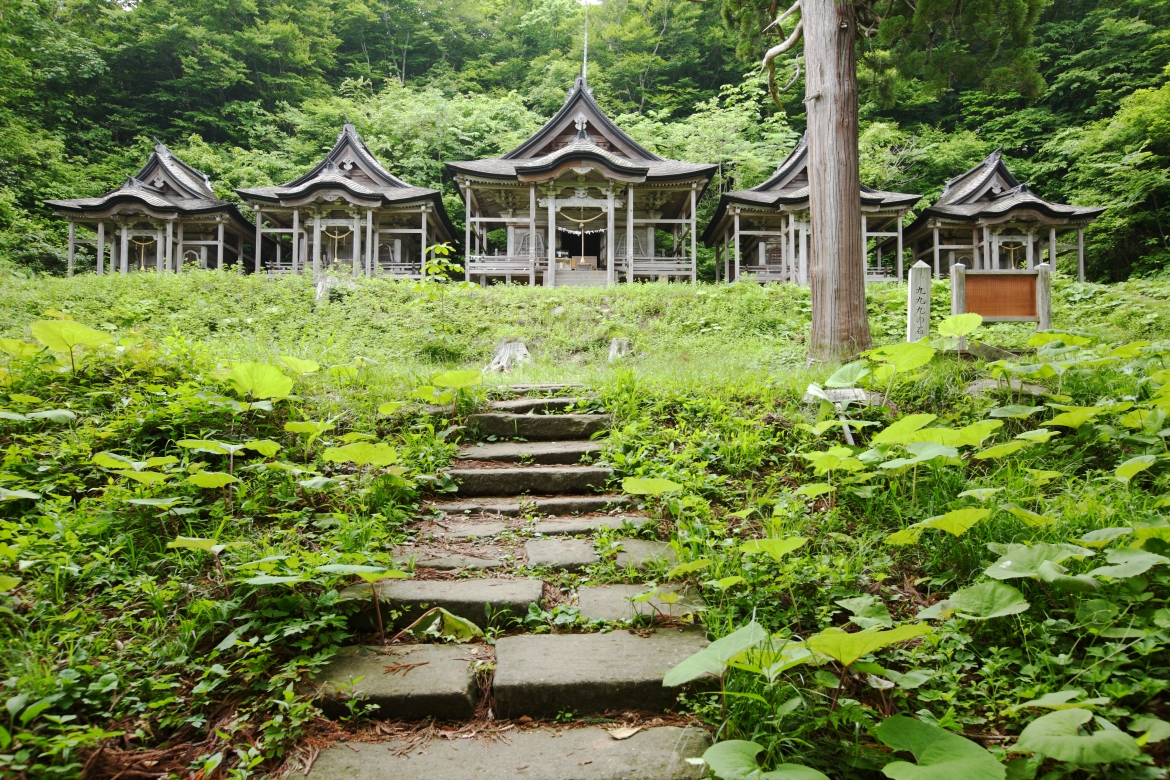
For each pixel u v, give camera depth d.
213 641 2.53
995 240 22.25
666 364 7.31
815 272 7.17
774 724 2.05
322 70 38.50
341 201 21.17
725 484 3.88
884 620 2.39
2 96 24.77
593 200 20.64
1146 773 1.84
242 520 3.26
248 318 11.14
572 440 4.73
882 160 26.42
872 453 3.42
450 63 42.28
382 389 5.00
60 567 2.63
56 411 3.60
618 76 35.97
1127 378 4.63
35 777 1.84
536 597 2.88
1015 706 2.06
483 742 2.17
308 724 2.20
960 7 8.43
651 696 2.36
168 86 33.50
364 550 3.09
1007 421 4.25
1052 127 28.33
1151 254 22.64
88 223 22.33
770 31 9.48
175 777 1.94
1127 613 2.43
